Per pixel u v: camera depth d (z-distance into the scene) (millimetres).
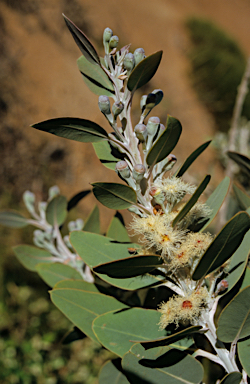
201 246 477
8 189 2238
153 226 477
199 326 464
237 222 442
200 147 484
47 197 2396
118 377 548
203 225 516
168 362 483
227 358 487
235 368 486
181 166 497
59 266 653
